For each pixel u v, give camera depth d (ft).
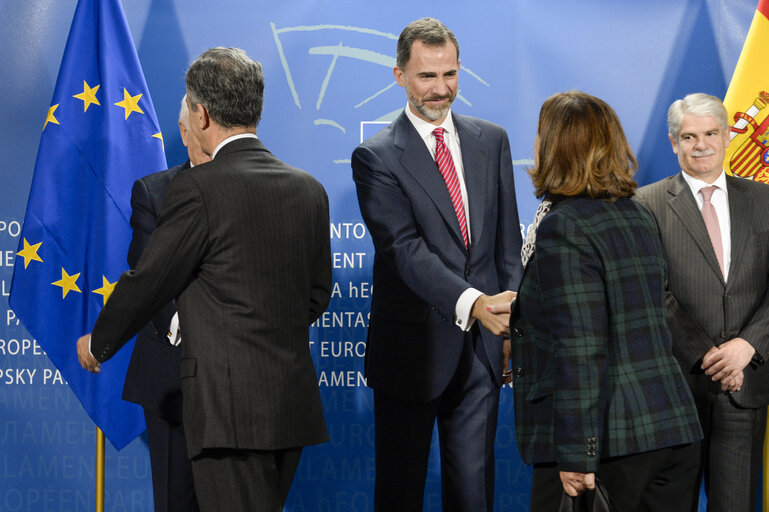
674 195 9.40
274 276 6.55
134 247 9.02
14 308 10.07
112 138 10.31
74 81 10.37
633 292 6.30
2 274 11.19
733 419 9.00
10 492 11.26
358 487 11.33
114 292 6.39
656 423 6.21
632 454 6.28
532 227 7.07
